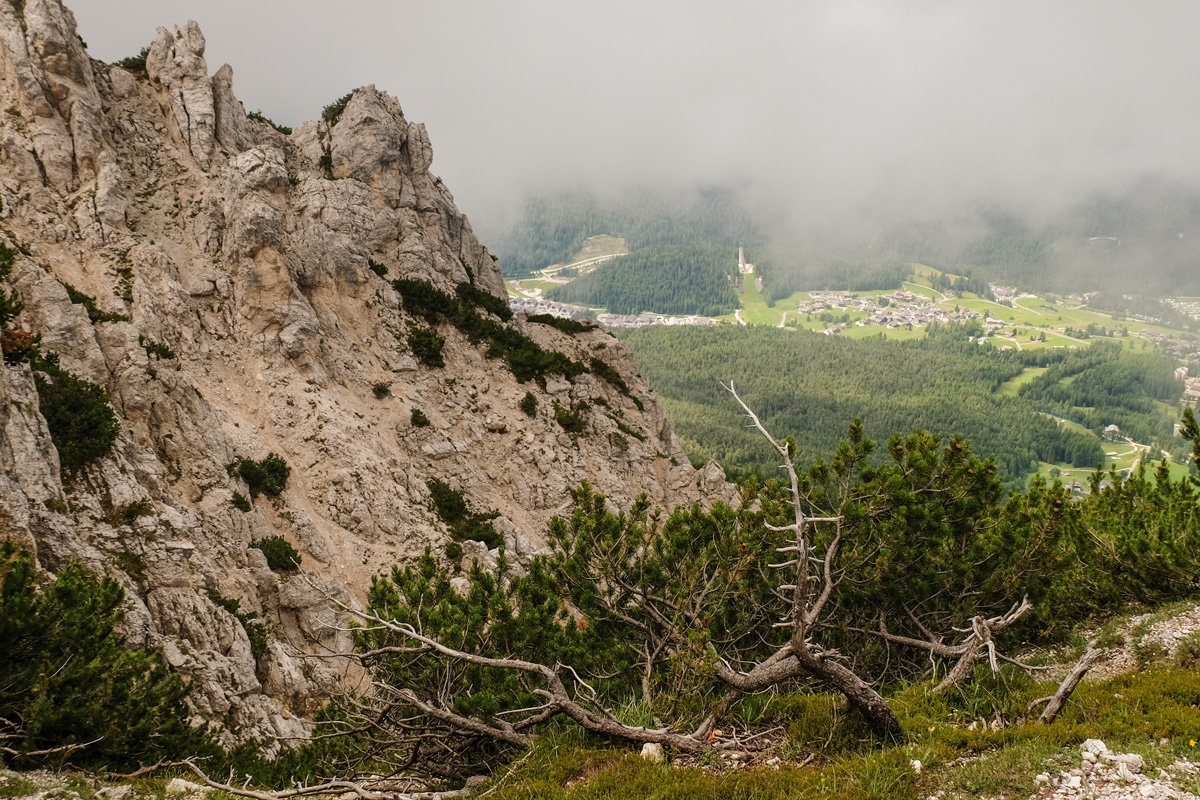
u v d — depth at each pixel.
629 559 15.69
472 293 60.03
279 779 15.13
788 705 12.77
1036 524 16.47
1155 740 10.15
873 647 16.36
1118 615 19.89
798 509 10.75
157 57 49.94
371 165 57.34
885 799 9.29
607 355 65.69
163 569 23.67
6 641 12.62
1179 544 19.19
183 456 31.23
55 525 20.73
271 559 30.59
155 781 12.05
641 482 54.34
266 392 39.59
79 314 31.08
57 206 38.56
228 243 42.69
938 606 16.98
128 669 14.55
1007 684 13.16
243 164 45.50
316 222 48.78
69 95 41.34
